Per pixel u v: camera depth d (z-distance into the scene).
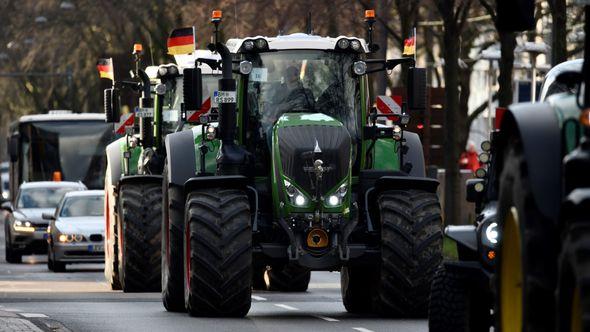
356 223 40.69
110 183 60.62
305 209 40.19
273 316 41.78
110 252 58.75
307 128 40.66
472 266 28.38
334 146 40.28
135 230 54.78
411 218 40.56
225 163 41.50
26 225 89.31
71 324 38.88
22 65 160.38
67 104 173.88
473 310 29.08
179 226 43.16
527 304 21.58
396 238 40.38
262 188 41.62
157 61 132.12
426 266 40.31
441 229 40.66
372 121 42.28
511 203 23.09
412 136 44.09
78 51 150.38
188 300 40.69
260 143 41.81
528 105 22.61
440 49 127.31
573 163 20.16
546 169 21.56
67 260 77.12
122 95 125.50
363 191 41.94
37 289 57.25
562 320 19.41
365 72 41.59
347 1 92.19
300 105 41.94
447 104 83.06
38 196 94.38
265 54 42.12
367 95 42.31
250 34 101.00
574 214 19.50
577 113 21.88
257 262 40.66
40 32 147.25
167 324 38.69
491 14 77.19
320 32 95.31
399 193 41.22
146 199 55.47
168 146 44.19
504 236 23.33
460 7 81.88
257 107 42.00
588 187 19.97
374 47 42.12
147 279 54.69
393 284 40.41
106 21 135.00
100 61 61.53
